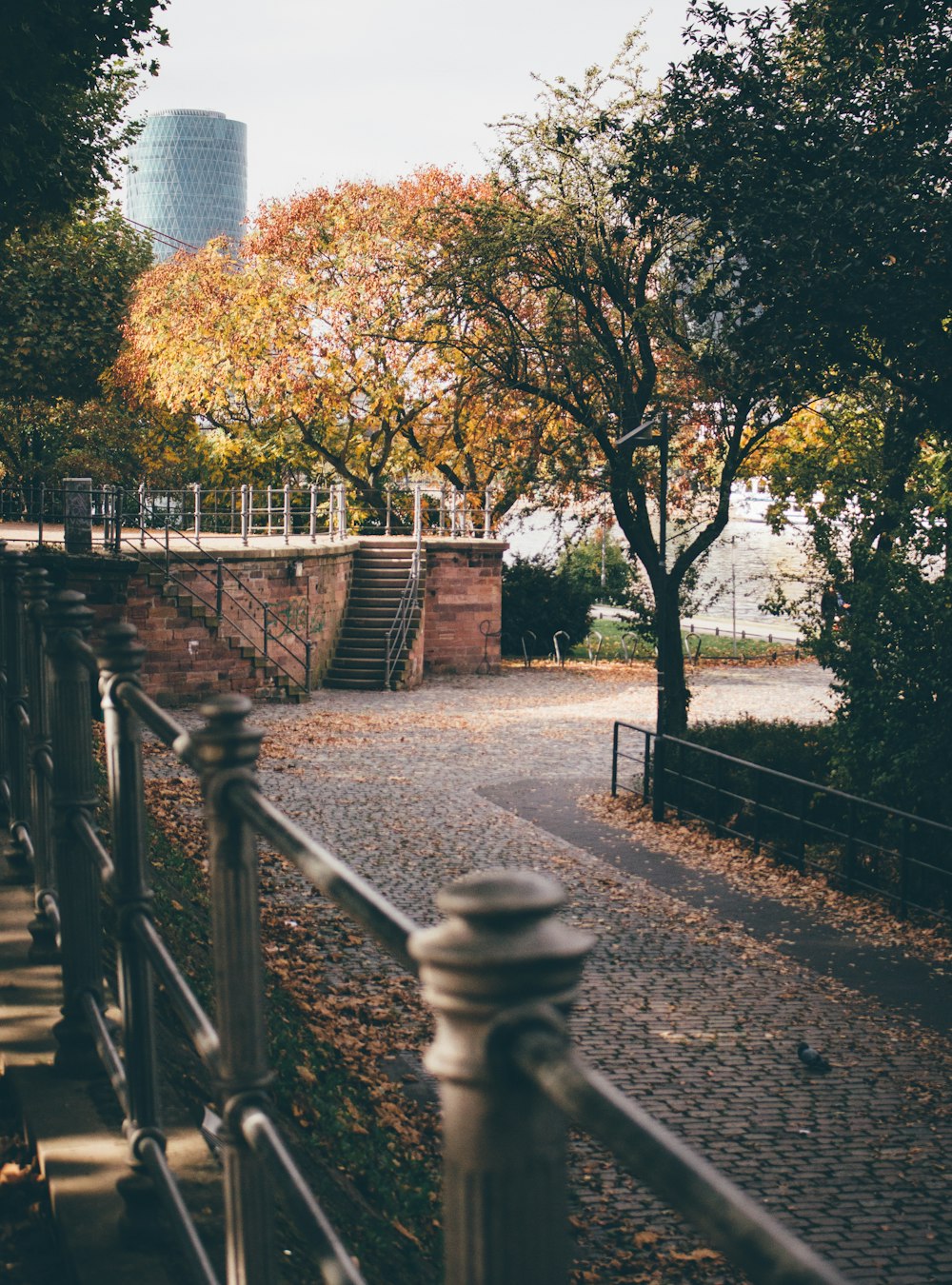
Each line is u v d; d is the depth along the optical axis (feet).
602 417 81.97
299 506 144.87
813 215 50.96
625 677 128.47
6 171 52.60
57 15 45.11
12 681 18.47
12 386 126.72
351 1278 5.42
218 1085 7.43
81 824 11.87
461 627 125.59
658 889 52.11
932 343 50.57
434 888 50.88
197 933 27.07
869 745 52.70
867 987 40.93
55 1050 12.74
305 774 72.90
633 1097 31.78
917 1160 28.84
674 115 59.98
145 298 124.06
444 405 120.37
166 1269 9.39
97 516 93.86
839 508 80.02
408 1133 24.61
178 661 91.71
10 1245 10.38
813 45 59.47
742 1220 2.85
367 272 119.44
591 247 77.77
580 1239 24.12
